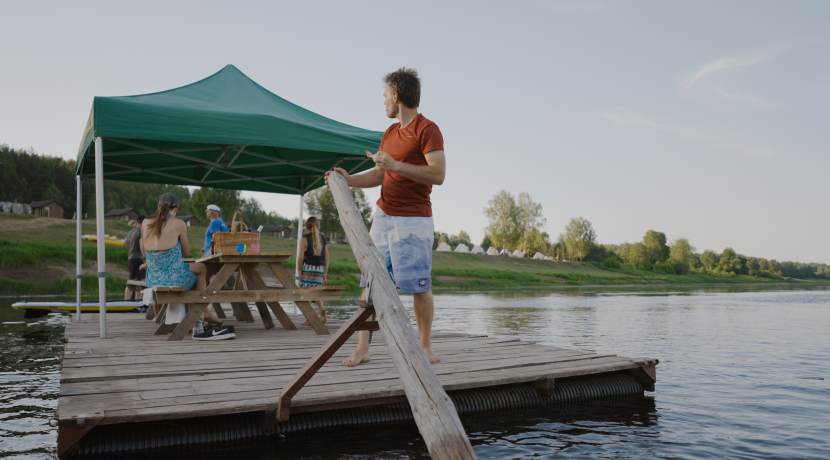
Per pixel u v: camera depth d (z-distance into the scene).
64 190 84.44
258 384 3.16
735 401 4.18
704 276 116.44
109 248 34.44
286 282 5.78
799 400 4.27
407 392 1.47
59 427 2.32
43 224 42.22
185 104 5.94
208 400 2.75
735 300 28.48
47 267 28.91
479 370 3.72
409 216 3.47
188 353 4.32
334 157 7.87
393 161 2.97
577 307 19.78
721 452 2.80
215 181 9.30
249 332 6.00
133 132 5.22
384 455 2.58
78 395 2.85
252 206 111.88
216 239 5.48
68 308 9.91
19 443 2.79
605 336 9.67
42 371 5.11
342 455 2.58
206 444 2.72
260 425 2.85
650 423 3.40
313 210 64.44
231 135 5.64
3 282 24.30
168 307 5.43
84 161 7.17
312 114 7.29
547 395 3.79
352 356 3.83
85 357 4.08
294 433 2.93
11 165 76.88
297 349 4.61
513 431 3.14
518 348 4.91
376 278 1.86
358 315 2.25
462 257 76.69
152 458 2.50
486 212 91.00
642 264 109.25
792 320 14.29
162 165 8.27
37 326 9.45
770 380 5.26
